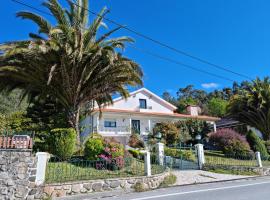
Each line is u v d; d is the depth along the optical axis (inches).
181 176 577.3
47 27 614.2
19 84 690.2
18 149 364.5
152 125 1330.0
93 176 424.5
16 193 346.6
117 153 505.7
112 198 361.4
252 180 564.1
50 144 521.0
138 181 445.4
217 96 3016.7
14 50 548.7
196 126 1192.2
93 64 639.8
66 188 377.1
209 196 355.6
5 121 716.0
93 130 1123.9
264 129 1156.5
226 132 943.7
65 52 596.1
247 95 1143.0
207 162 731.4
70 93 652.1
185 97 3161.9
